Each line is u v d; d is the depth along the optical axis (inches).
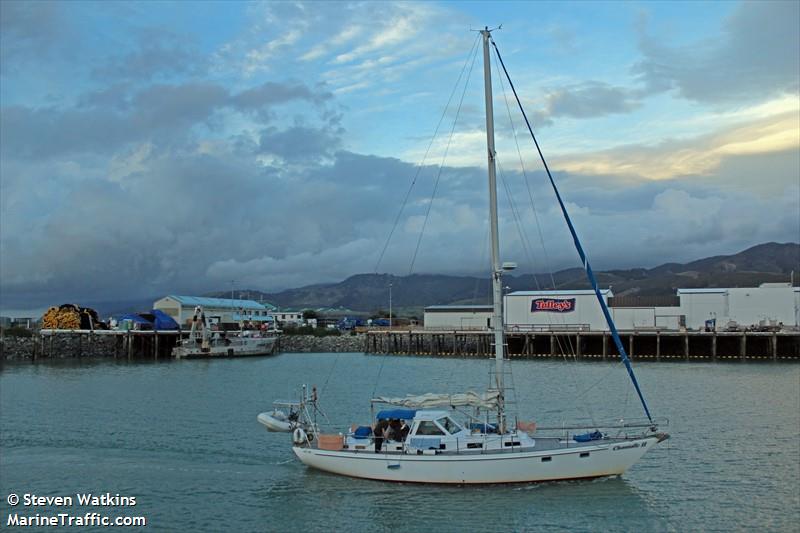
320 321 7682.1
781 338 3853.3
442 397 1077.8
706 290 4069.9
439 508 949.8
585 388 2279.8
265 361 4035.4
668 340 3961.6
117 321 4722.0
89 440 1412.4
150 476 1136.2
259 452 1295.5
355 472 1064.8
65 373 3120.1
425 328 4562.0
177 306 5196.9
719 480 1097.4
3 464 1222.9
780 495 1021.8
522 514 930.7
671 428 1525.6
